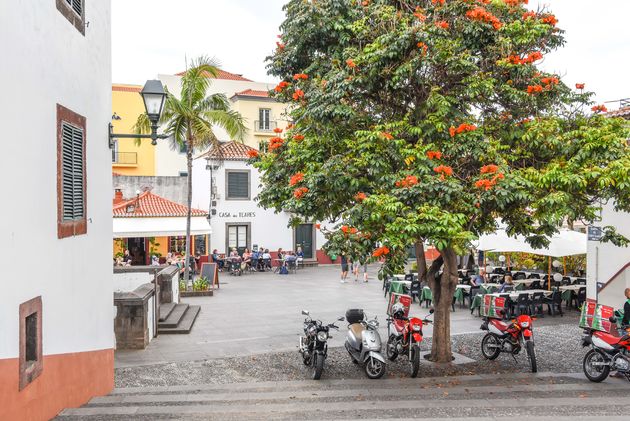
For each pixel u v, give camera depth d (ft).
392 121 32.63
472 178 29.94
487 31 30.83
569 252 54.44
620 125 31.32
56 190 21.74
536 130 30.07
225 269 102.94
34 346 19.45
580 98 32.48
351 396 27.45
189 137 74.64
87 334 26.07
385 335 46.29
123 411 23.21
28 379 18.54
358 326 35.27
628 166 27.94
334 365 35.91
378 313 57.16
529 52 32.09
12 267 17.38
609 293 52.65
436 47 29.71
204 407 24.44
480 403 25.35
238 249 107.34
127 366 35.91
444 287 36.17
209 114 74.23
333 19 32.89
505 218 33.94
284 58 35.70
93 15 27.48
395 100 33.27
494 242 57.77
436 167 28.35
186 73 74.02
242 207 107.04
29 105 18.97
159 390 29.60
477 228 33.19
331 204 32.63
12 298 17.30
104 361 28.89
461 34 31.19
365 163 29.25
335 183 28.94
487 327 36.81
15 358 17.46
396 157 29.48
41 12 20.15
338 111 29.91
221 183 105.40
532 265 80.02
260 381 32.09
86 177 26.00
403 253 29.27
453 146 29.73
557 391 28.30
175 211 91.25
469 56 29.84
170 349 41.06
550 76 31.55
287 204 31.48
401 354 35.94
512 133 31.32
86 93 26.18
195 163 110.63
